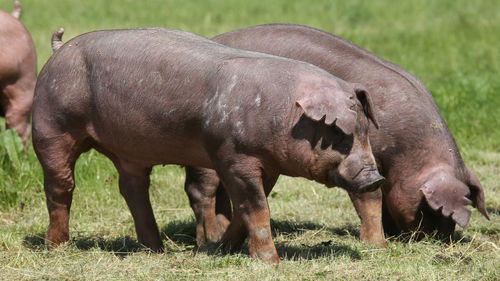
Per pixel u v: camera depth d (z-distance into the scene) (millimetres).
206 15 69375
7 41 31203
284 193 29844
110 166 30812
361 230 23297
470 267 19844
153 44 20125
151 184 29812
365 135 18500
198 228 23875
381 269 19078
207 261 19797
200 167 21891
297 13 75438
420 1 82938
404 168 23281
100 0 76188
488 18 73625
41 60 47000
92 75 20594
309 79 18500
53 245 22125
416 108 23266
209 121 18906
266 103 18391
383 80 23531
